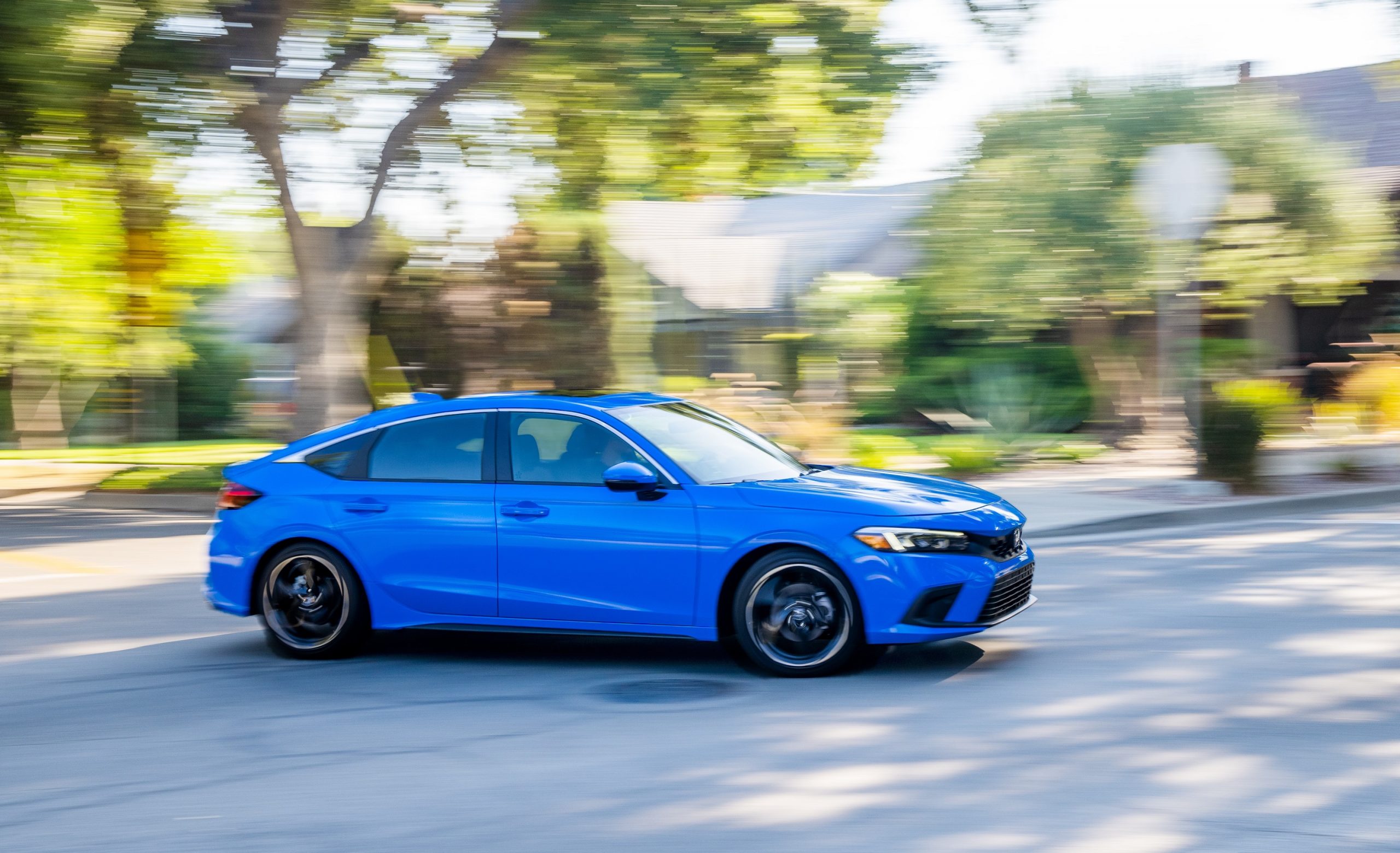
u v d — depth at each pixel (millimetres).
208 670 7789
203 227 21453
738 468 7672
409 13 16438
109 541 14586
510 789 5340
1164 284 18094
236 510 8148
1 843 4906
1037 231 21688
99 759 5965
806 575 7016
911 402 24562
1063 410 23016
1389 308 26219
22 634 9141
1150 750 5613
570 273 20250
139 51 16203
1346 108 28766
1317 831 4609
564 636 8469
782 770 5480
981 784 5234
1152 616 8547
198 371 35844
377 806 5172
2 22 15211
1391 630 7891
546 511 7414
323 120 17609
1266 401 15398
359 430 8102
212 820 5066
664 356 26516
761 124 17875
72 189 21750
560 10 16203
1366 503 14891
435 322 20312
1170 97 21859
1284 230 23250
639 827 4863
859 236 28125
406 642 8422
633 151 17625
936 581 6836
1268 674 6895
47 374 32469
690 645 8047
